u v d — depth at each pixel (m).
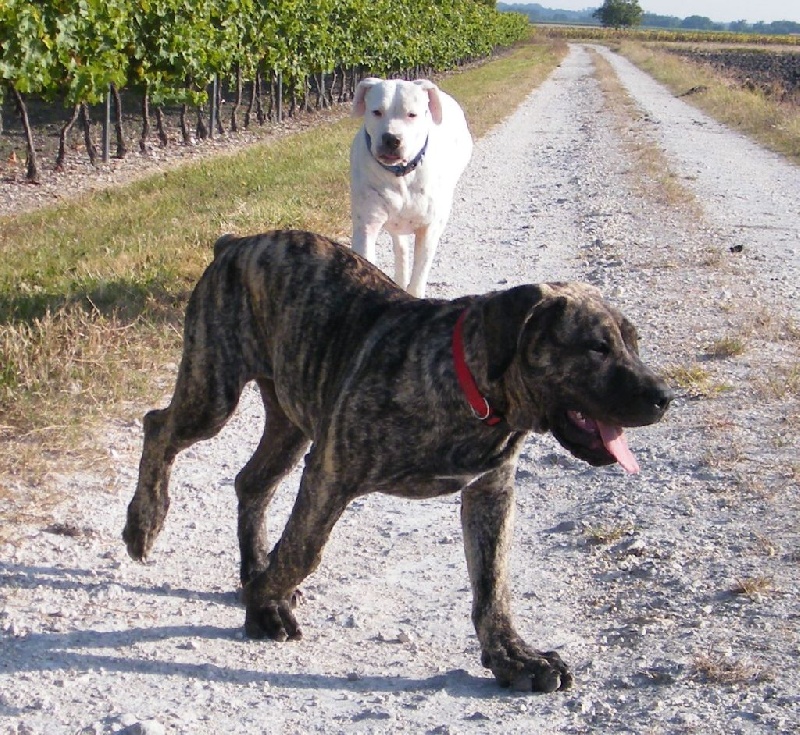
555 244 13.02
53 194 16.06
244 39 24.45
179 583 5.05
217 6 22.34
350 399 4.10
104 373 7.33
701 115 29.95
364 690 4.14
